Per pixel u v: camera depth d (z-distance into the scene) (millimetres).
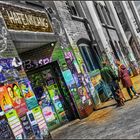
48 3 13625
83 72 14602
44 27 12266
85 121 11977
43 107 12445
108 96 16750
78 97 13219
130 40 31203
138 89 16578
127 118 9875
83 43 16766
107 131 8758
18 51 11570
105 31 23688
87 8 19047
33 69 12438
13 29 9641
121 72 13734
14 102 8484
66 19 14836
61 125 12602
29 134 8680
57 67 13008
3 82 8289
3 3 9656
